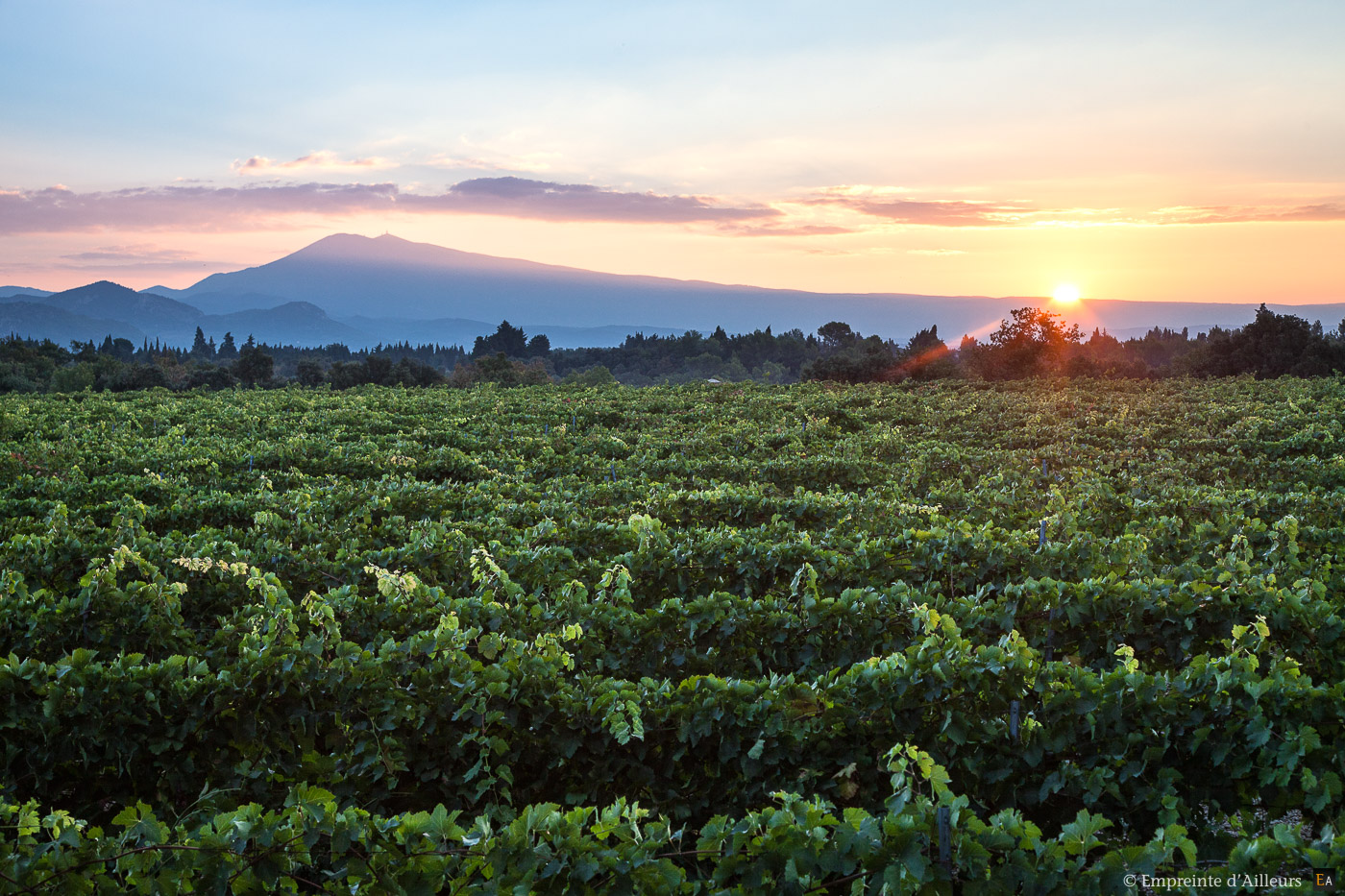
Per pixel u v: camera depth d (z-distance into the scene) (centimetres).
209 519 1224
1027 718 557
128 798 573
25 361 8275
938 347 8044
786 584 922
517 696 584
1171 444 2211
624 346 17288
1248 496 1245
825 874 397
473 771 566
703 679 582
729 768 582
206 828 405
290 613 639
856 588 888
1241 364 5172
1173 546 1051
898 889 380
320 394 4822
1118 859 396
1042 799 543
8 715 532
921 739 564
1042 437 2448
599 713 580
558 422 3184
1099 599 748
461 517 1320
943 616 608
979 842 403
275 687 585
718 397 4106
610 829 416
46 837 427
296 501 1234
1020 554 926
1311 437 2120
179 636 705
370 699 592
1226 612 723
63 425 2570
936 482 1775
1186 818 523
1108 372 5441
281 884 408
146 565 734
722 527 1055
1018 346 5591
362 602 786
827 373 6216
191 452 1945
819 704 575
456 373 7881
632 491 1463
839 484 1731
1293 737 513
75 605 699
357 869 405
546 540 1062
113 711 553
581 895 394
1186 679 567
